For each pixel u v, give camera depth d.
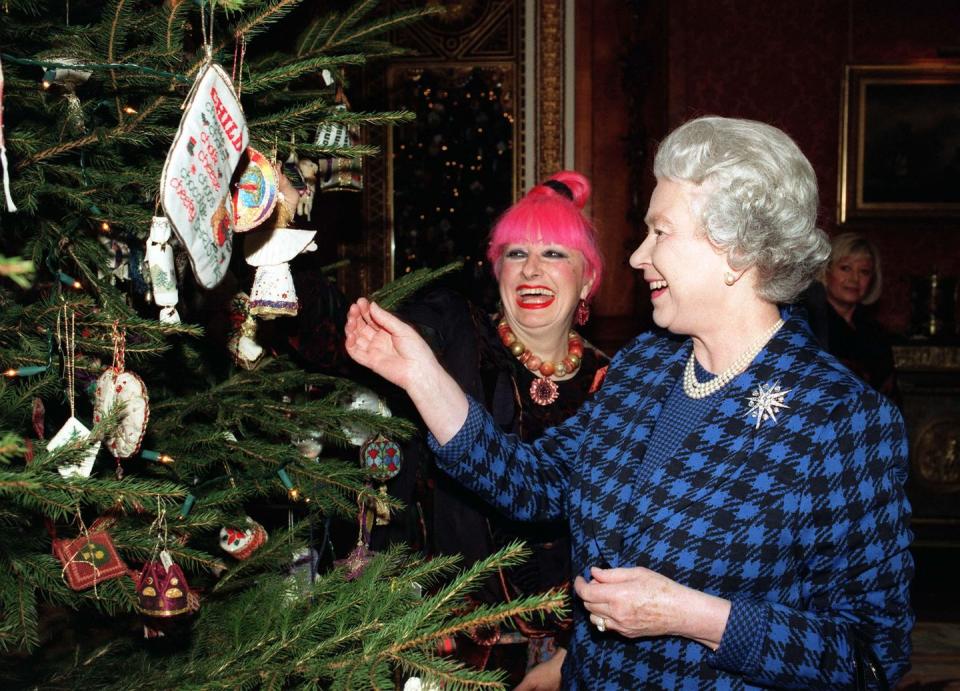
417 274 1.89
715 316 1.47
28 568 1.21
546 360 2.28
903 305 6.94
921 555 5.81
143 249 1.47
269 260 1.57
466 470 1.57
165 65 1.32
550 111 7.40
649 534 1.42
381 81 7.39
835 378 1.39
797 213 1.39
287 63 1.54
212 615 1.48
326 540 2.04
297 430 1.55
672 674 1.37
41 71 1.39
